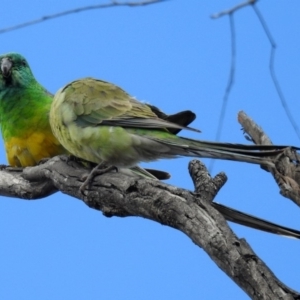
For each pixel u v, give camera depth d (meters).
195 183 12.38
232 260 10.07
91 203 13.62
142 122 14.55
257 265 9.91
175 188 11.79
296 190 12.18
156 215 11.73
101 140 14.90
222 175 12.40
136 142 14.52
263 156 12.29
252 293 9.79
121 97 15.41
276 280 9.72
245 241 10.37
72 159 15.64
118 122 14.86
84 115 15.20
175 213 11.33
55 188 15.68
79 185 14.08
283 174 12.33
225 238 10.41
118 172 13.76
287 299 9.41
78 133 15.20
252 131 14.74
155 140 14.23
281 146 12.08
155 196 11.80
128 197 12.44
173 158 14.56
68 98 15.62
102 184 13.29
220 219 10.90
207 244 10.52
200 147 12.98
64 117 15.45
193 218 11.04
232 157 12.55
